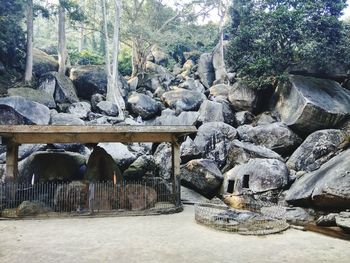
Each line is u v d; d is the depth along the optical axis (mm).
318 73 19672
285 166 14812
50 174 14523
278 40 19594
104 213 11180
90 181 12820
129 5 30625
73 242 7801
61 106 21953
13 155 11922
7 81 23000
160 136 12852
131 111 23953
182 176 15938
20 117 17828
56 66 26391
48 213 11117
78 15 25938
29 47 23344
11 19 23375
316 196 11117
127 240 8039
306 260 6668
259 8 21594
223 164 17625
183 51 34375
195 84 26984
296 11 18719
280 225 9781
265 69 19625
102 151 14102
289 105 18719
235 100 21453
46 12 25484
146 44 30703
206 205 12672
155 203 12461
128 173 15852
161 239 8180
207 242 7961
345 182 10625
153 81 27875
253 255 6969
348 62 19156
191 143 17641
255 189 14219
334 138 15883
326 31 18797
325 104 17375
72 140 12305
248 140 18422
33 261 6387
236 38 20766
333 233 8867
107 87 24406
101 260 6484
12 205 11453
